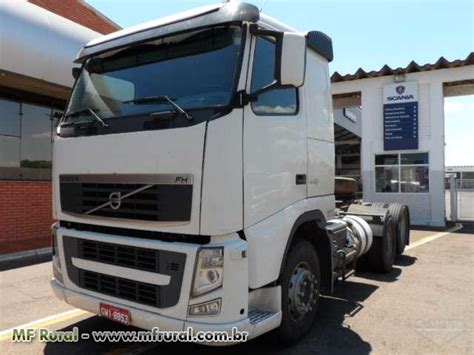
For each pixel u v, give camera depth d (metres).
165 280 3.43
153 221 3.52
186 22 3.83
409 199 14.50
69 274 4.14
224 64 3.61
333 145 5.11
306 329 4.54
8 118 10.35
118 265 3.74
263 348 4.33
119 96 4.06
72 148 4.14
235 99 3.46
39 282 6.83
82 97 4.37
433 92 14.17
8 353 4.23
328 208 4.94
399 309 5.60
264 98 3.86
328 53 4.93
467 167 33.75
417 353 4.23
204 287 3.32
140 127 3.69
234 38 3.64
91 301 3.90
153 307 3.51
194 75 3.73
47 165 11.29
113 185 3.79
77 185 4.09
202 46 3.78
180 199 3.39
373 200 15.00
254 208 3.63
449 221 15.48
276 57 3.56
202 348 4.36
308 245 4.55
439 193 14.06
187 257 3.33
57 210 4.31
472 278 7.24
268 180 3.81
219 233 3.35
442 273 7.61
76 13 12.55
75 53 10.30
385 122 14.80
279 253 3.88
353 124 27.00
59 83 10.07
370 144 15.12
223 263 3.33
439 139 14.07
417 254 9.35
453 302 5.90
